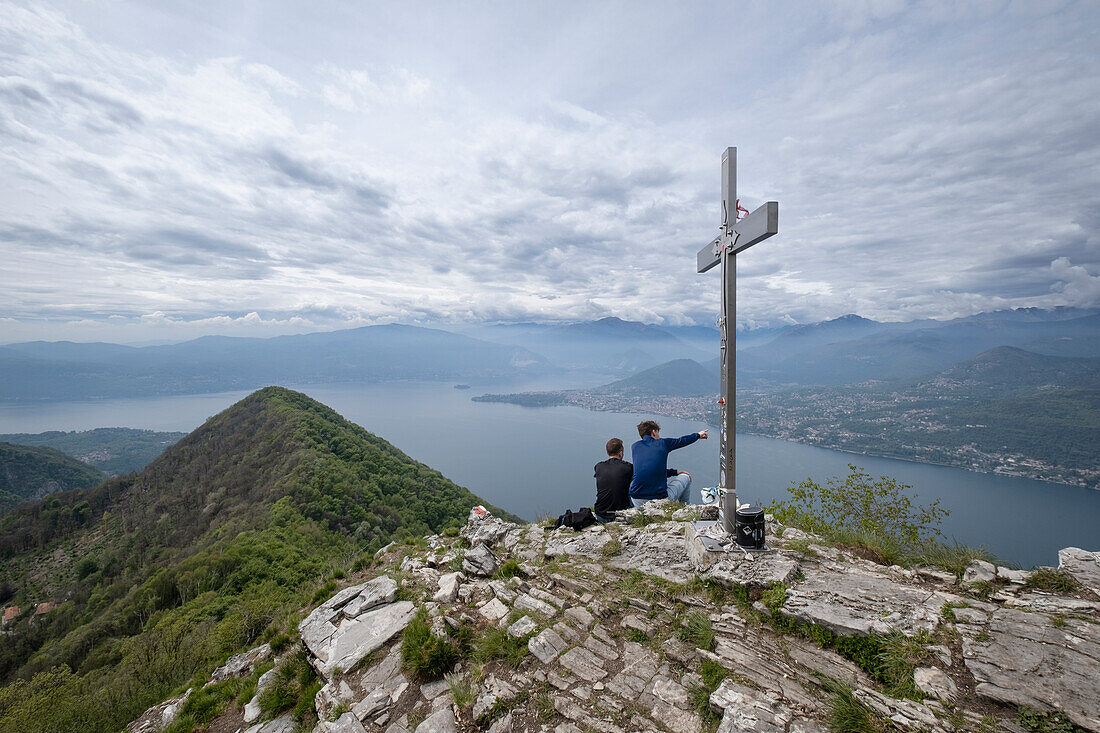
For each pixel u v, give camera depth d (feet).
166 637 42.86
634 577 17.22
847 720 9.74
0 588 221.05
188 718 17.42
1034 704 9.02
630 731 10.74
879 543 18.26
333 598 20.13
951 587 14.19
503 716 11.85
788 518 23.61
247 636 29.55
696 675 12.28
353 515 184.85
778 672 11.71
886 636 11.66
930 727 9.10
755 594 14.65
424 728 11.98
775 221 14.12
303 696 15.47
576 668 13.10
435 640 14.60
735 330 17.61
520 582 18.58
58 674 46.06
